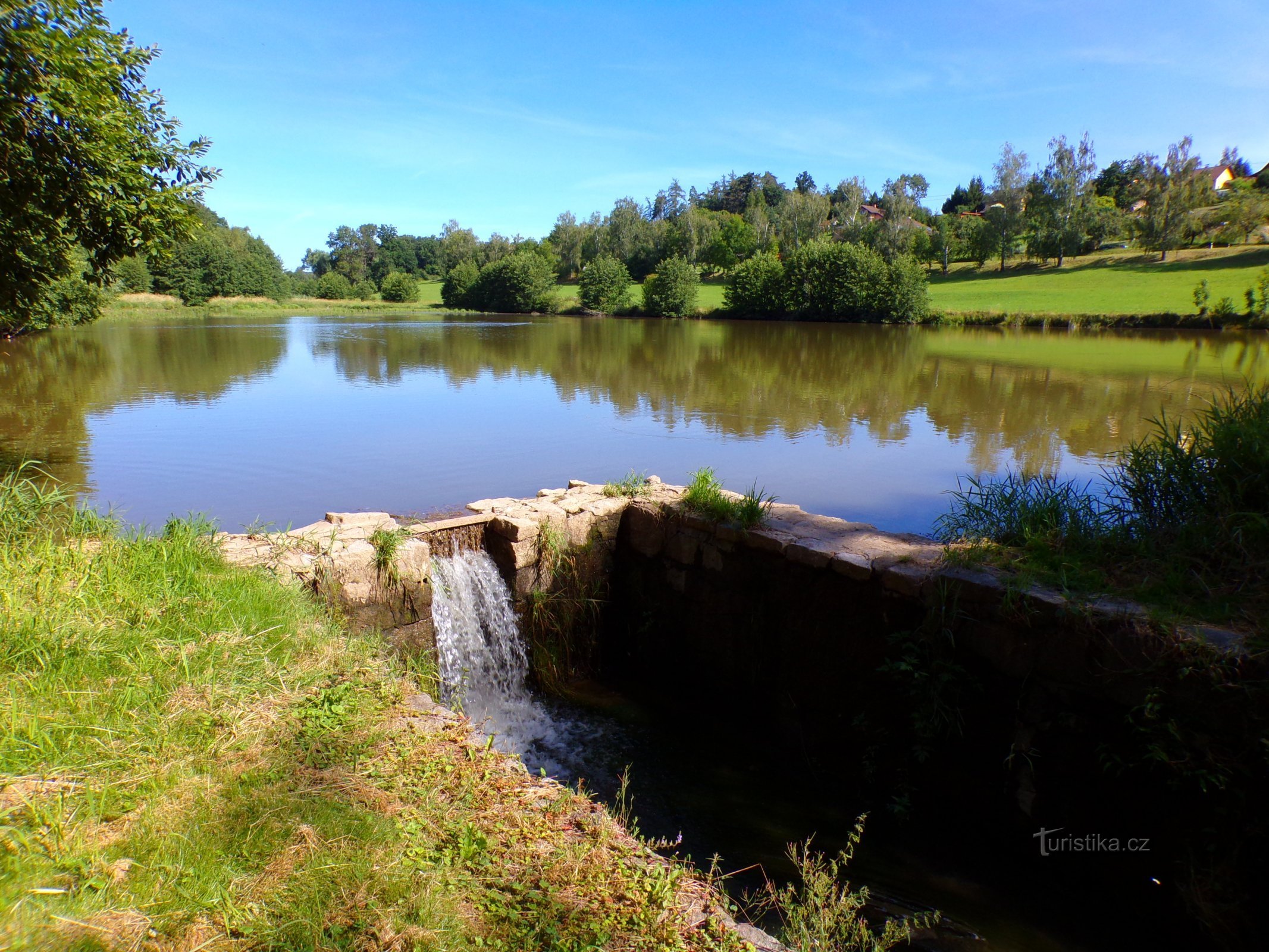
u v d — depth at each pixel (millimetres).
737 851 5051
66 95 7707
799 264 58906
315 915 2461
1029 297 55125
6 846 2533
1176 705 4234
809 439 14734
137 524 9531
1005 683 5070
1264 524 4965
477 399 19828
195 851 2664
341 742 3445
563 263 102938
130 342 36969
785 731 6562
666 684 7711
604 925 2605
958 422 16297
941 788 5469
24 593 4188
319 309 83625
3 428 15625
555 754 6340
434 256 146375
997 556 5605
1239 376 22109
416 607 6426
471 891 2703
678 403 19047
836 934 3572
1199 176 64062
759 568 6715
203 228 10172
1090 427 15641
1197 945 4191
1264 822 3928
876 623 5805
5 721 3148
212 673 3766
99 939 2258
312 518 9969
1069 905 4641
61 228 9391
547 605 7488
